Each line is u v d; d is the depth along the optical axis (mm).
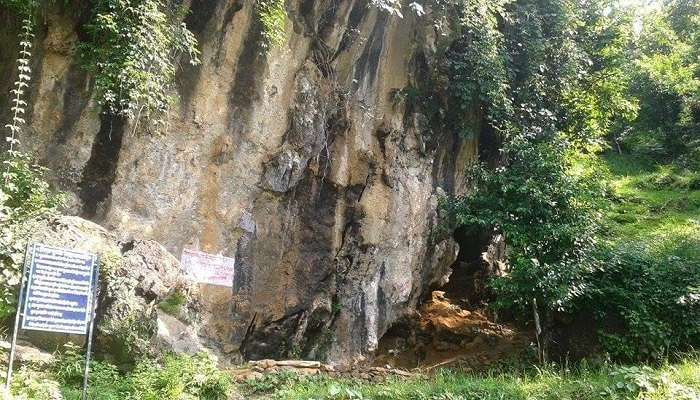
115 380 6031
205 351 6848
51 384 5344
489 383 7473
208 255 8562
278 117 9312
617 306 9875
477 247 14500
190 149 8352
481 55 11414
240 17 8688
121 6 6992
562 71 13195
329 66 10102
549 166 10234
